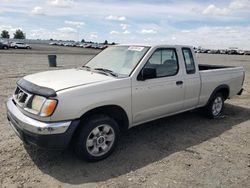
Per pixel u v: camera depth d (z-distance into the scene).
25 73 13.89
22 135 3.63
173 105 5.03
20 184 3.31
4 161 3.86
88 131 3.74
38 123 3.44
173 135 5.14
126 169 3.77
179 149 4.50
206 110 6.16
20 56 30.17
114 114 4.20
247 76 15.95
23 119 3.58
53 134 3.44
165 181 3.49
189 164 3.97
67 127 3.51
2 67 16.80
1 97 7.70
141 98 4.37
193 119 6.22
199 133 5.31
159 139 4.91
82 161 3.95
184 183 3.45
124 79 4.14
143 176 3.59
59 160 3.95
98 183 3.40
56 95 3.48
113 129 4.05
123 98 4.09
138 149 4.44
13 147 4.32
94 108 3.81
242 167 3.95
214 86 5.96
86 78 4.08
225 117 6.53
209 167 3.91
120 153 4.26
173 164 3.96
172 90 4.89
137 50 4.76
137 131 5.30
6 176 3.47
